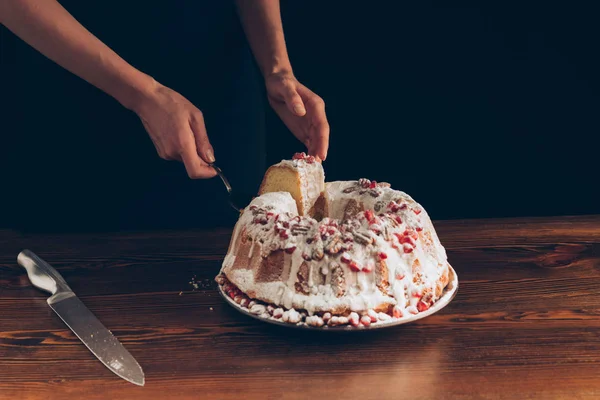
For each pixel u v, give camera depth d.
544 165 3.36
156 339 1.31
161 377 1.18
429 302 1.38
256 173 2.27
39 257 1.69
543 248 1.77
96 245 1.80
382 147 3.37
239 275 1.45
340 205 1.72
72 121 1.99
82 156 2.03
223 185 2.16
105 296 1.50
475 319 1.38
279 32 2.01
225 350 1.27
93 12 1.90
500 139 3.33
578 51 3.14
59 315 1.38
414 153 3.37
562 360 1.22
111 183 2.06
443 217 3.46
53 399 1.12
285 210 1.56
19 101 1.99
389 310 1.34
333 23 3.15
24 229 2.12
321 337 1.31
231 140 2.16
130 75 1.58
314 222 1.44
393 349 1.26
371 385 1.15
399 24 3.14
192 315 1.41
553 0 3.05
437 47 3.18
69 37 1.54
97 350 1.25
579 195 3.39
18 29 1.53
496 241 1.82
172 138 1.58
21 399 1.12
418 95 3.27
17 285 1.57
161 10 1.93
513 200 3.43
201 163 1.62
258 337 1.32
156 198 2.09
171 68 2.00
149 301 1.48
